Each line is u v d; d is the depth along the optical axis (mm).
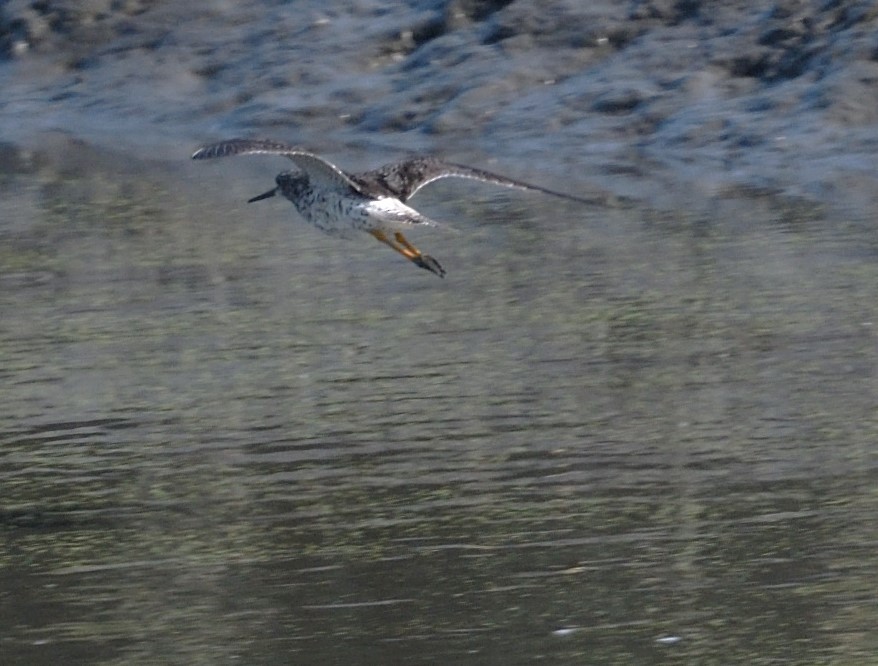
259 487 12648
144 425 14172
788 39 26625
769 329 16406
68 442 13805
